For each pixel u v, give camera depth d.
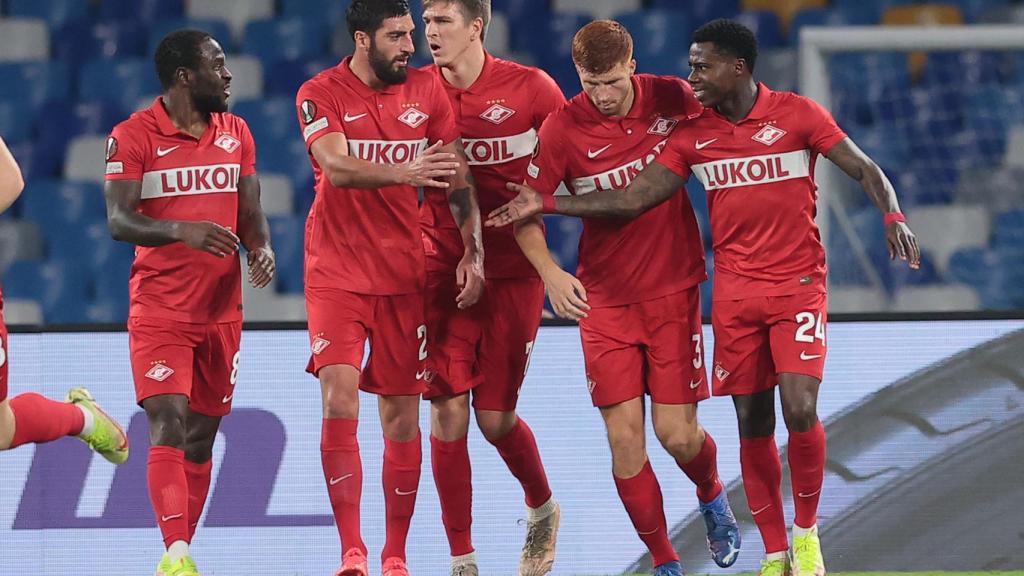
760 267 17.95
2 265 39.03
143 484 21.42
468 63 19.62
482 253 18.77
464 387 19.77
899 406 21.44
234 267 18.98
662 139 18.59
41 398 17.48
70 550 21.36
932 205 36.38
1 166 14.84
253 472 21.44
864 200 35.06
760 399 18.36
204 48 18.22
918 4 41.50
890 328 21.52
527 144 19.91
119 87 41.94
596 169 18.62
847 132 37.53
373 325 18.66
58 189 39.88
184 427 18.47
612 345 18.69
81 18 43.38
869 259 34.59
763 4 42.09
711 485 19.80
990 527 21.27
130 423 21.44
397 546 19.25
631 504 18.77
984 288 35.00
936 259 35.44
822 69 31.77
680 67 40.72
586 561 21.36
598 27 17.81
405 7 18.12
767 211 17.88
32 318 38.38
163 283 18.42
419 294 18.88
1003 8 40.81
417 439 19.22
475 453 21.52
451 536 20.08
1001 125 37.41
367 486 21.44
